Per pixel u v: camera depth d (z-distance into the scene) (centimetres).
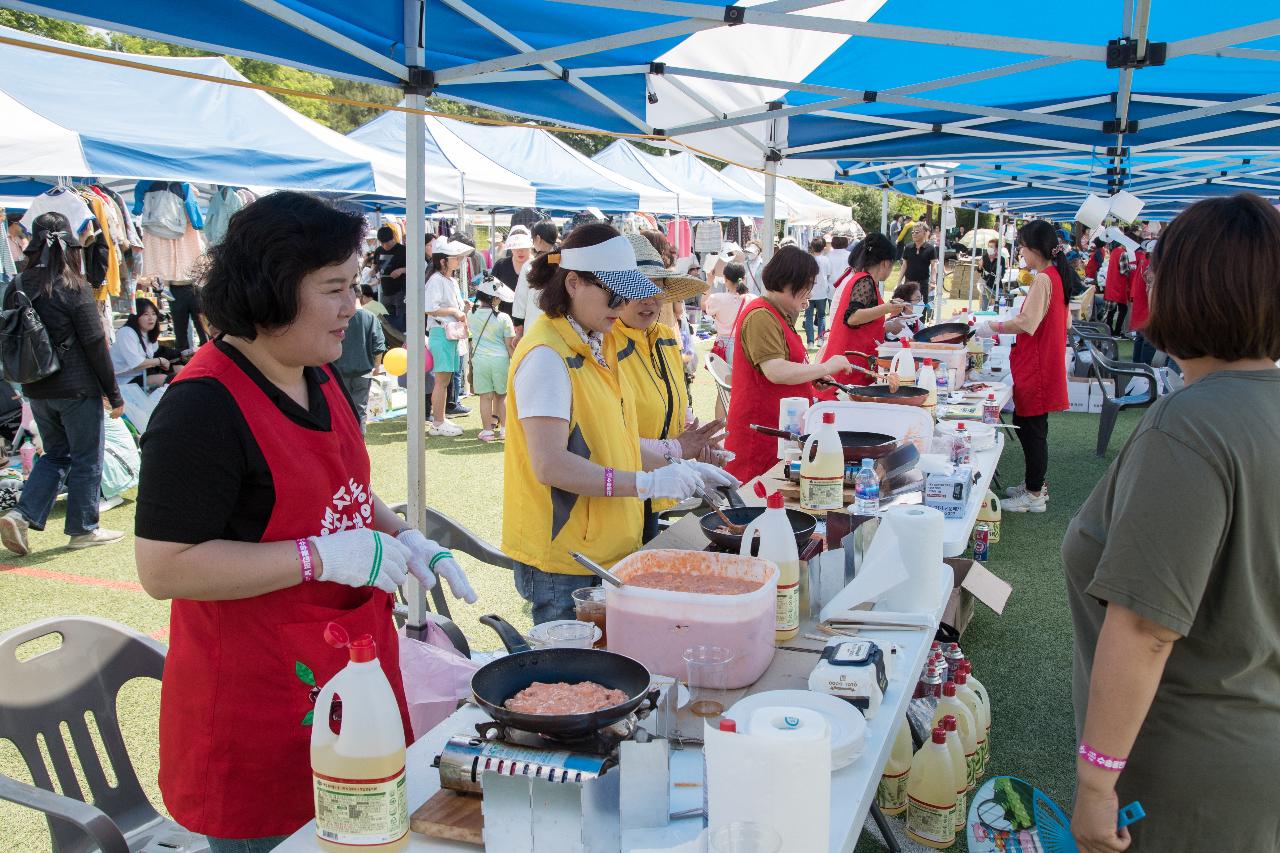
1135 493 137
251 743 151
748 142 539
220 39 243
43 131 624
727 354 855
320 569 147
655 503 291
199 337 916
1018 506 617
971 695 299
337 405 168
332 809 128
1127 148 543
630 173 1480
